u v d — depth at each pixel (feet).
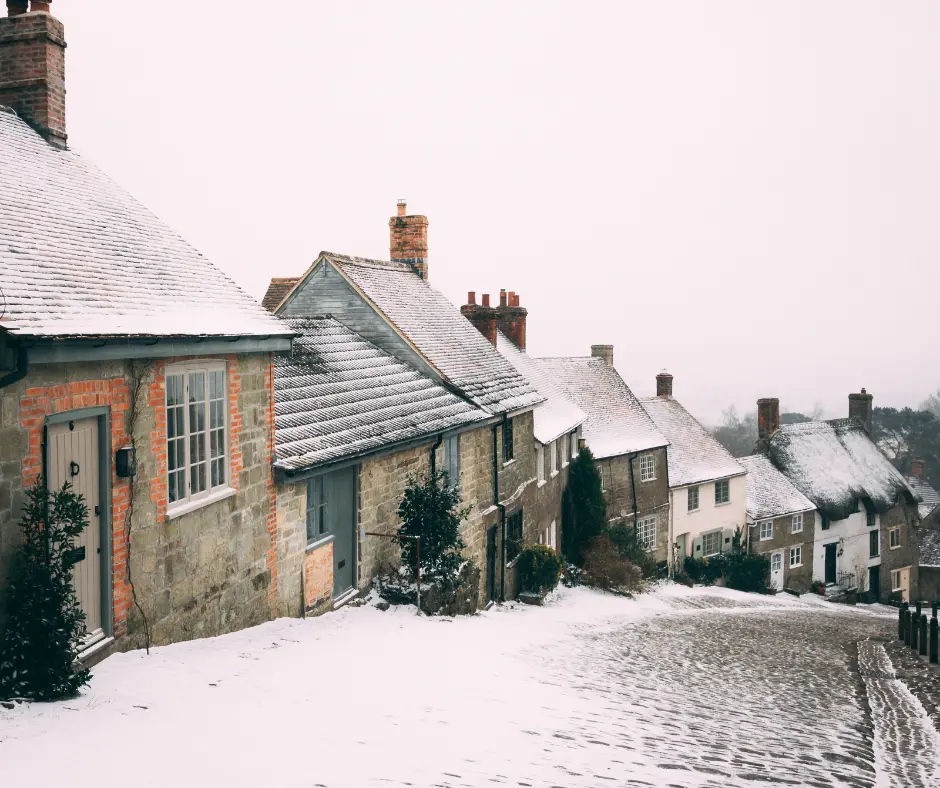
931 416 341.62
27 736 20.56
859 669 47.73
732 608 98.63
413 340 70.69
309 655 33.94
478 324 94.68
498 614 63.26
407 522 54.39
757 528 138.51
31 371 26.05
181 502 34.19
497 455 73.56
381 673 31.99
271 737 21.97
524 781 20.12
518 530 81.41
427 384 67.56
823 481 150.00
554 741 24.50
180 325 32.60
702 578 128.36
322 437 46.75
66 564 25.88
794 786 22.44
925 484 202.80
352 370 61.46
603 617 72.28
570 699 31.22
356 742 22.20
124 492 30.50
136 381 31.04
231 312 38.11
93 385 28.78
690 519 129.70
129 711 23.72
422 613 50.29
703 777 22.30
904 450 306.55
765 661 48.44
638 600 94.48
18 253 28.63
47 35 37.88
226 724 22.93
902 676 45.50
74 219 34.32
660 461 124.57
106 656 29.48
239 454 38.17
